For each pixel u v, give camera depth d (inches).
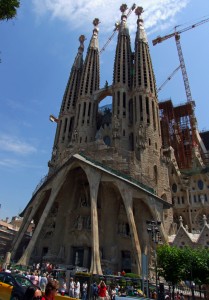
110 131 3070.9
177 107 4136.3
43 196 2298.2
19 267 1579.7
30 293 283.3
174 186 3004.4
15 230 3656.5
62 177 2154.3
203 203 2741.1
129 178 2080.5
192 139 3848.4
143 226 2066.9
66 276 1143.0
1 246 3171.8
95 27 4168.3
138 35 3474.4
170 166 2984.7
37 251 2244.1
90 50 3811.5
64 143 3176.7
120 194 2149.4
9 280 666.2
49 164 3031.5
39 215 2539.4
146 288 1009.5
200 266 1157.1
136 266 1674.5
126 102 2977.4
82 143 2982.3
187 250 1237.1
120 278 1128.2
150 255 1923.0
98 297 919.0
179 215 2854.3
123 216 2138.3
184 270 1150.3
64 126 3341.5
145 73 3073.3
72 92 3604.8
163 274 1186.0
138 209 2130.9
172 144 3905.0
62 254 2074.3
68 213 2241.6
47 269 1454.2
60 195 2342.5
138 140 2568.9
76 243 2073.1
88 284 1079.6
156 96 3006.9
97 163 2150.6
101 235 2058.3
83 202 2292.1
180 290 1339.8
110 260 1947.6
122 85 3058.6
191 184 2920.8
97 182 2016.5
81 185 2374.5
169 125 4052.7
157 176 2468.0
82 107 3260.3
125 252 2041.1
